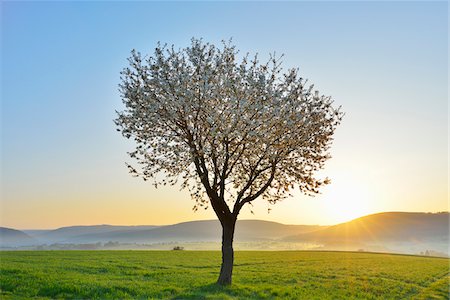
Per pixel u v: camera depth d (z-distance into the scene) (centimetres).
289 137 2706
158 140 2844
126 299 2395
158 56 2798
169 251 7256
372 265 5194
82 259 4738
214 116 2677
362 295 2917
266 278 3556
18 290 2550
